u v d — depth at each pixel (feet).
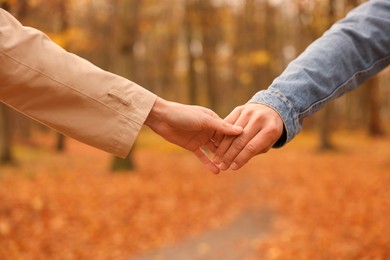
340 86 5.63
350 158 56.13
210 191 34.50
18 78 4.73
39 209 24.90
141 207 28.07
